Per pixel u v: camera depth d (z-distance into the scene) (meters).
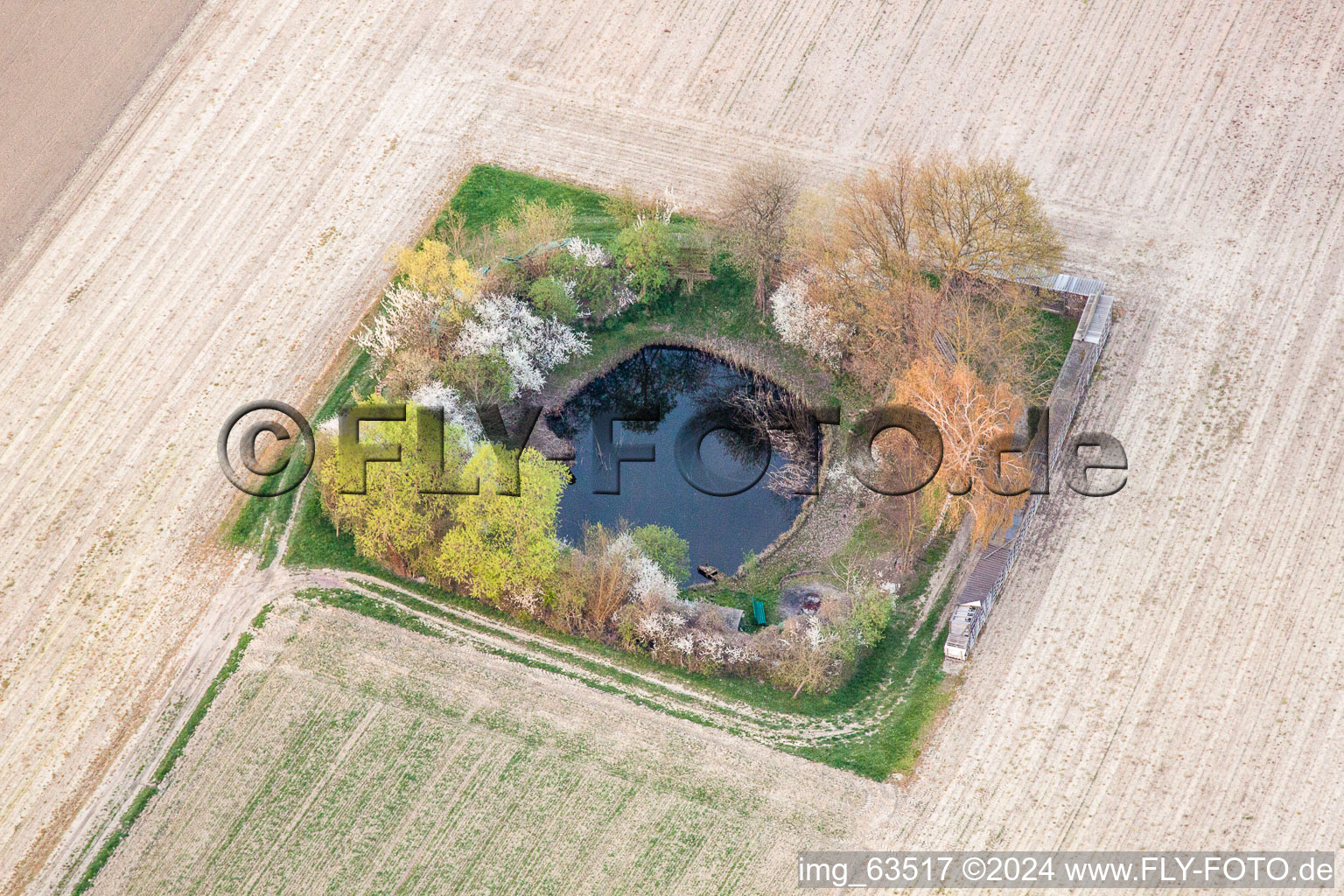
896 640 63.72
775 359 75.12
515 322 74.19
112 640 65.31
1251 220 77.50
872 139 83.31
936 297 71.12
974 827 57.16
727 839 57.06
